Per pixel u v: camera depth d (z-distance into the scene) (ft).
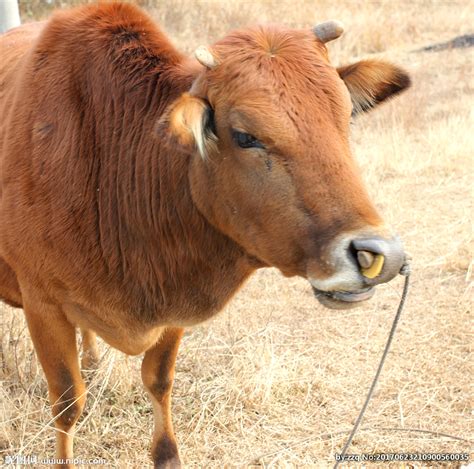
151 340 12.61
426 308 18.62
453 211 23.91
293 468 13.41
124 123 11.67
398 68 11.27
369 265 9.07
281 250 9.95
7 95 13.47
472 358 16.52
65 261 11.91
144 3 45.29
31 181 12.09
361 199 9.43
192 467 13.97
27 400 14.64
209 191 10.63
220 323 18.13
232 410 15.23
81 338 16.84
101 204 11.72
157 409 13.88
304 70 9.82
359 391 15.72
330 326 18.15
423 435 14.32
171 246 11.57
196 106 9.71
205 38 42.93
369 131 31.17
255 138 9.70
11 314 17.39
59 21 12.63
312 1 51.24
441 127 30.60
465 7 53.42
